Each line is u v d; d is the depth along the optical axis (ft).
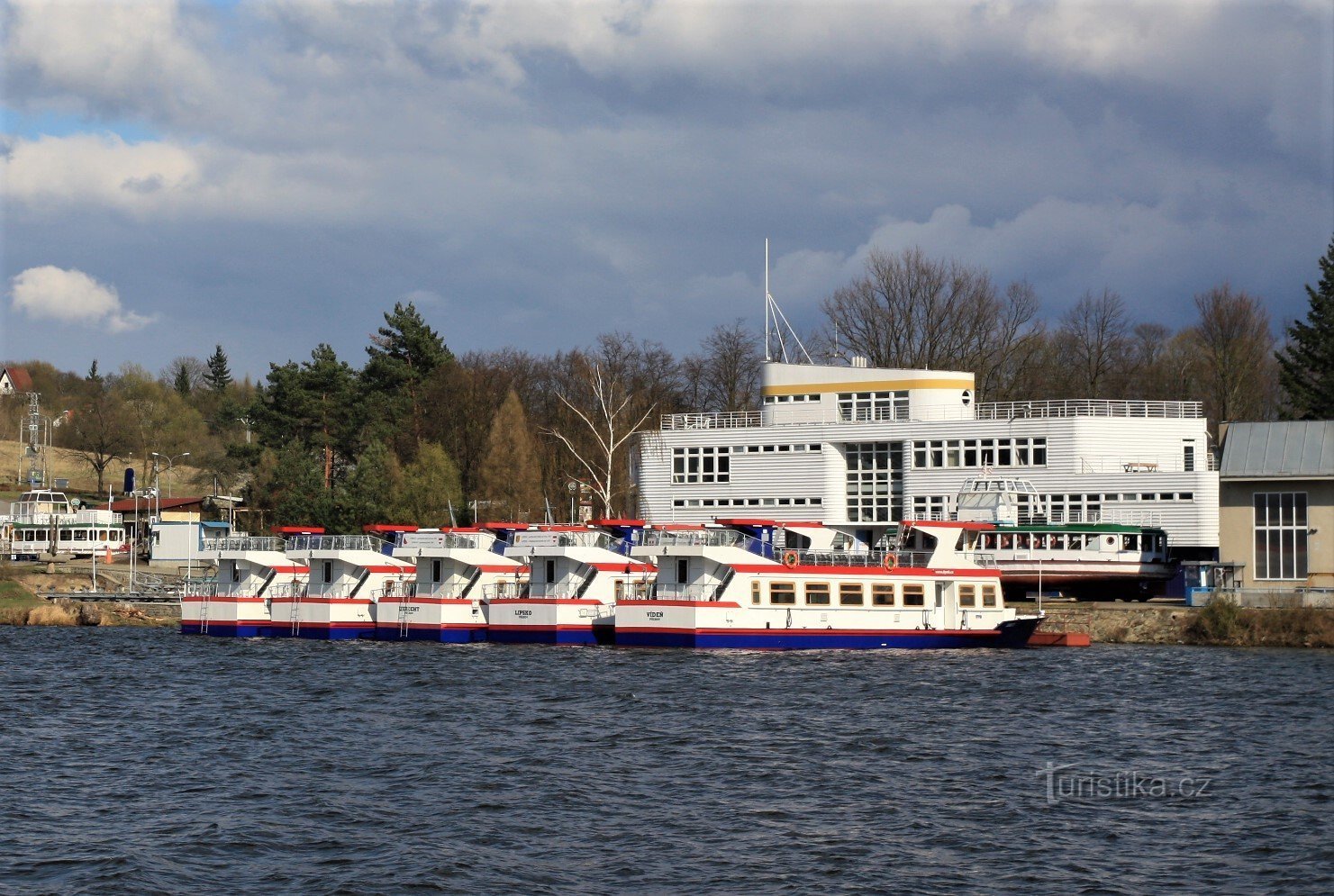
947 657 326.03
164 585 525.75
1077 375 631.97
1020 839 167.84
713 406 643.04
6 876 154.51
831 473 470.80
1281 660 321.32
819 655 327.26
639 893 149.59
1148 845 165.78
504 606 361.71
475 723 240.73
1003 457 448.65
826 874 155.02
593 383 620.49
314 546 396.98
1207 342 618.03
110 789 193.57
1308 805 183.42
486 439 590.14
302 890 150.71
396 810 181.16
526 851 163.53
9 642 386.93
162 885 152.05
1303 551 366.84
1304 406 536.42
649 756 212.64
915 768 204.54
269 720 246.68
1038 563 408.67
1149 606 377.71
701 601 334.44
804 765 206.18
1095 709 253.65
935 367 588.50
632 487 537.24
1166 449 445.78
